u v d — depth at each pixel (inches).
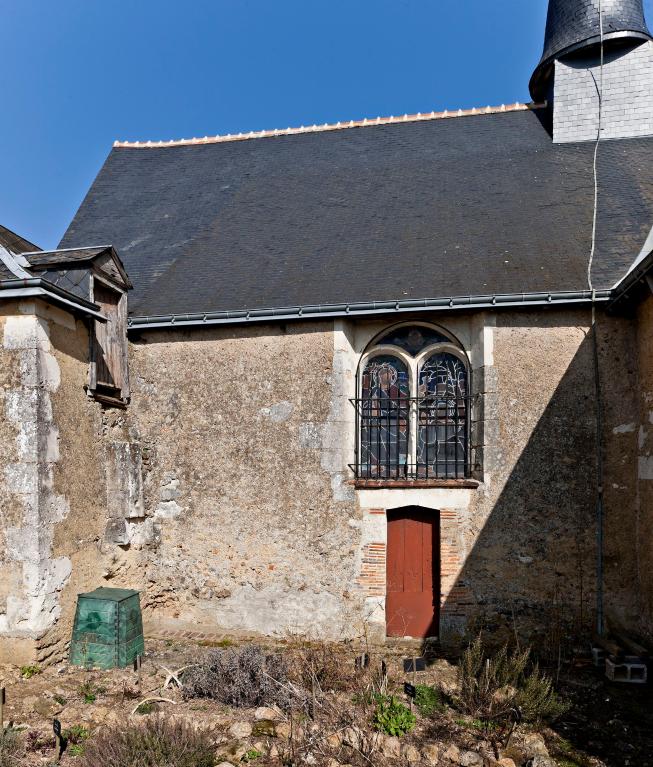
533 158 378.9
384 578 282.7
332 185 394.6
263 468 295.6
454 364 297.4
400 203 361.7
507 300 271.6
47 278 275.0
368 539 284.2
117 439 298.4
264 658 232.4
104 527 282.5
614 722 202.4
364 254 322.3
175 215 401.4
